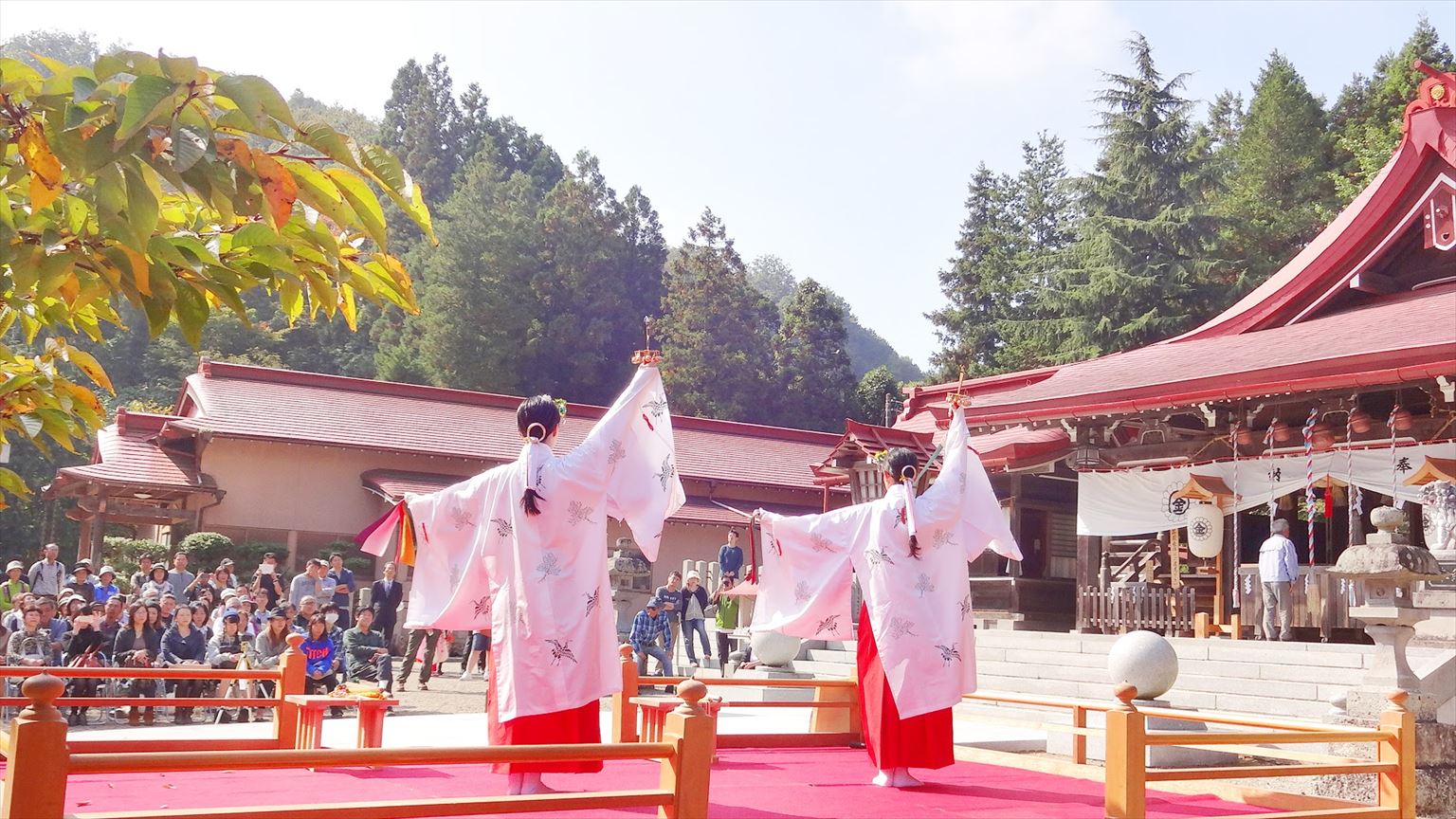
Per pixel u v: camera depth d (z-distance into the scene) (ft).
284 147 11.46
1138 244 141.08
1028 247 181.57
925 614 23.17
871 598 23.24
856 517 23.90
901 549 23.32
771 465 108.06
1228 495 52.42
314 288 12.49
